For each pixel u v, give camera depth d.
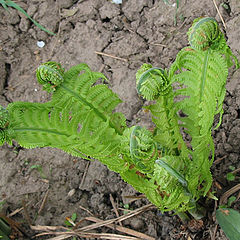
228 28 0.64
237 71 0.61
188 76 0.40
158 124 0.44
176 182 0.38
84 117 0.41
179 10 0.68
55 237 0.61
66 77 0.40
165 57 0.68
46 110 0.38
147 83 0.38
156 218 0.58
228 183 0.56
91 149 0.38
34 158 0.67
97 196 0.62
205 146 0.43
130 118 0.66
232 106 0.60
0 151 0.68
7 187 0.65
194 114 0.43
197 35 0.35
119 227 0.59
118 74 0.69
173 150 0.47
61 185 0.65
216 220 0.53
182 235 0.55
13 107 0.35
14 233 0.62
